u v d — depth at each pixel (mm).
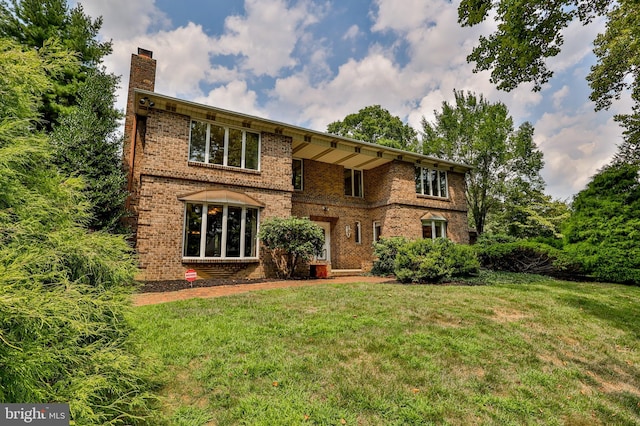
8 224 2139
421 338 4684
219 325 4828
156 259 9148
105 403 2443
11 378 1712
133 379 2574
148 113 9648
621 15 9656
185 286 8492
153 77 11555
